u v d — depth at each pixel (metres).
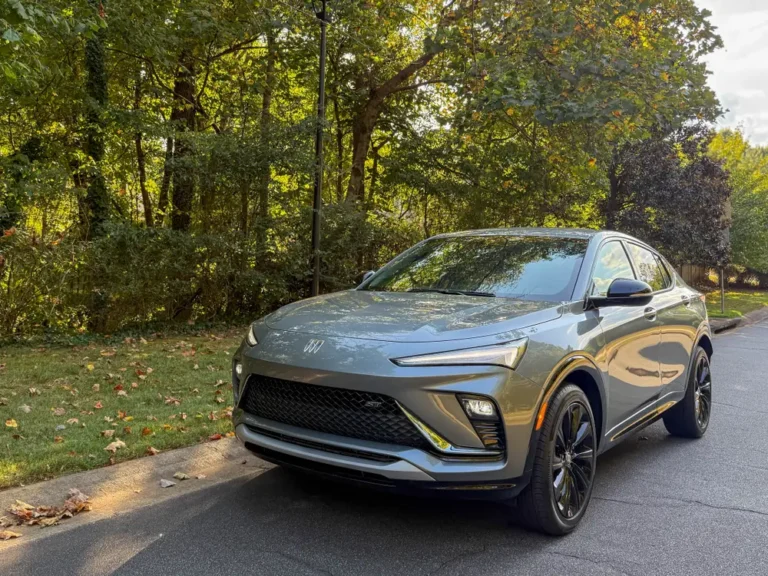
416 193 17.41
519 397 3.12
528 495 3.29
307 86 15.57
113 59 12.70
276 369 3.31
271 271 11.92
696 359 5.57
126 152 12.51
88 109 10.95
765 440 5.65
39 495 3.69
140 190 13.58
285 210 11.67
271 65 14.15
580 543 3.39
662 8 12.30
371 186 17.64
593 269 4.25
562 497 3.44
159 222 12.72
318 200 11.51
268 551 3.19
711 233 18.34
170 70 12.73
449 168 17.02
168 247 10.12
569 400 3.45
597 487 4.34
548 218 18.27
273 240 11.69
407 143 16.95
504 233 4.93
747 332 14.80
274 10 12.52
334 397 3.17
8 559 3.03
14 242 8.70
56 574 2.91
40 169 9.91
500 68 10.61
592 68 9.97
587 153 13.01
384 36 15.45
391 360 3.04
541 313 3.58
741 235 28.27
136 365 7.36
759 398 7.43
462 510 3.77
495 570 3.05
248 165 10.75
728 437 5.75
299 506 3.77
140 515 3.59
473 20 11.09
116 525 3.45
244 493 3.95
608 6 10.56
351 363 3.09
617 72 10.18
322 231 12.24
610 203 19.03
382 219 15.53
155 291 10.09
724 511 3.91
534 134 14.53
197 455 4.47
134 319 10.31
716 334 14.37
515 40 11.30
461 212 17.09
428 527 3.52
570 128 13.25
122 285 9.58
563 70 10.17
